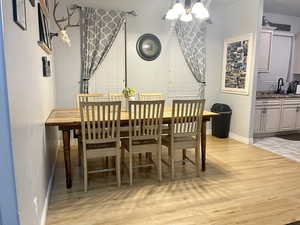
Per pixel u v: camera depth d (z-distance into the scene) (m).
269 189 2.62
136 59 4.38
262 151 3.96
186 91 4.79
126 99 3.19
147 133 2.70
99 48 4.07
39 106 2.10
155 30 4.41
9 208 1.19
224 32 4.89
